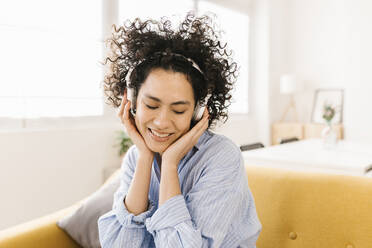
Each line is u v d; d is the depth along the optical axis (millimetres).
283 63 5793
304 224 1201
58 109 3037
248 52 5520
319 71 5520
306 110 5672
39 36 2887
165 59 841
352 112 5188
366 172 2121
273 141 5512
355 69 5160
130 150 1177
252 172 1370
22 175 2662
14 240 1229
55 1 2988
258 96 5582
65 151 2965
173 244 875
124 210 988
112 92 1083
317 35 5520
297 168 2330
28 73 2816
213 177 939
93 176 3209
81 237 1383
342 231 1126
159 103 863
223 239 975
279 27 5648
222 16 5012
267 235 1261
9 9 2688
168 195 925
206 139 1030
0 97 2645
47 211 2850
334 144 2893
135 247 987
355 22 5137
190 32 946
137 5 3725
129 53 984
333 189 1181
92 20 3279
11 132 2586
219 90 980
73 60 3143
